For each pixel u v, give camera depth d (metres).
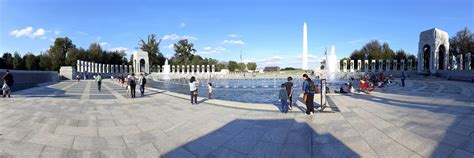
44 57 71.31
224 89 26.66
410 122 8.16
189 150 5.92
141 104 12.91
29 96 16.55
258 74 73.06
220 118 9.24
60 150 5.84
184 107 11.84
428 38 51.03
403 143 6.12
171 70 85.81
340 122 8.36
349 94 16.75
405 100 13.61
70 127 7.86
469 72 36.47
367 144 6.12
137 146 6.18
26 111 10.50
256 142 6.44
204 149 5.98
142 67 76.88
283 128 7.73
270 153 5.68
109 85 30.95
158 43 90.75
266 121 8.69
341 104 12.17
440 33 49.69
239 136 6.96
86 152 5.75
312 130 7.44
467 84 27.73
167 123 8.51
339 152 5.67
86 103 13.23
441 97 14.91
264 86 31.56
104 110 11.02
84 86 28.50
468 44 59.50
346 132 7.16
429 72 49.31
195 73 75.81
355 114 9.66
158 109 11.32
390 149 5.76
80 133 7.22
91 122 8.59
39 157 5.41
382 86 22.73
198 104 12.77
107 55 84.44
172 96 16.88
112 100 14.57
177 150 5.91
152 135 7.09
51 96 16.67
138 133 7.29
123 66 78.88
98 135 7.05
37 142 6.36
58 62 71.31
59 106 12.06
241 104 12.56
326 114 9.73
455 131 6.95
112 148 6.02
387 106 11.52
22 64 69.44
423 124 7.85
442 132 6.89
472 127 7.36
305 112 10.23
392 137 6.60
